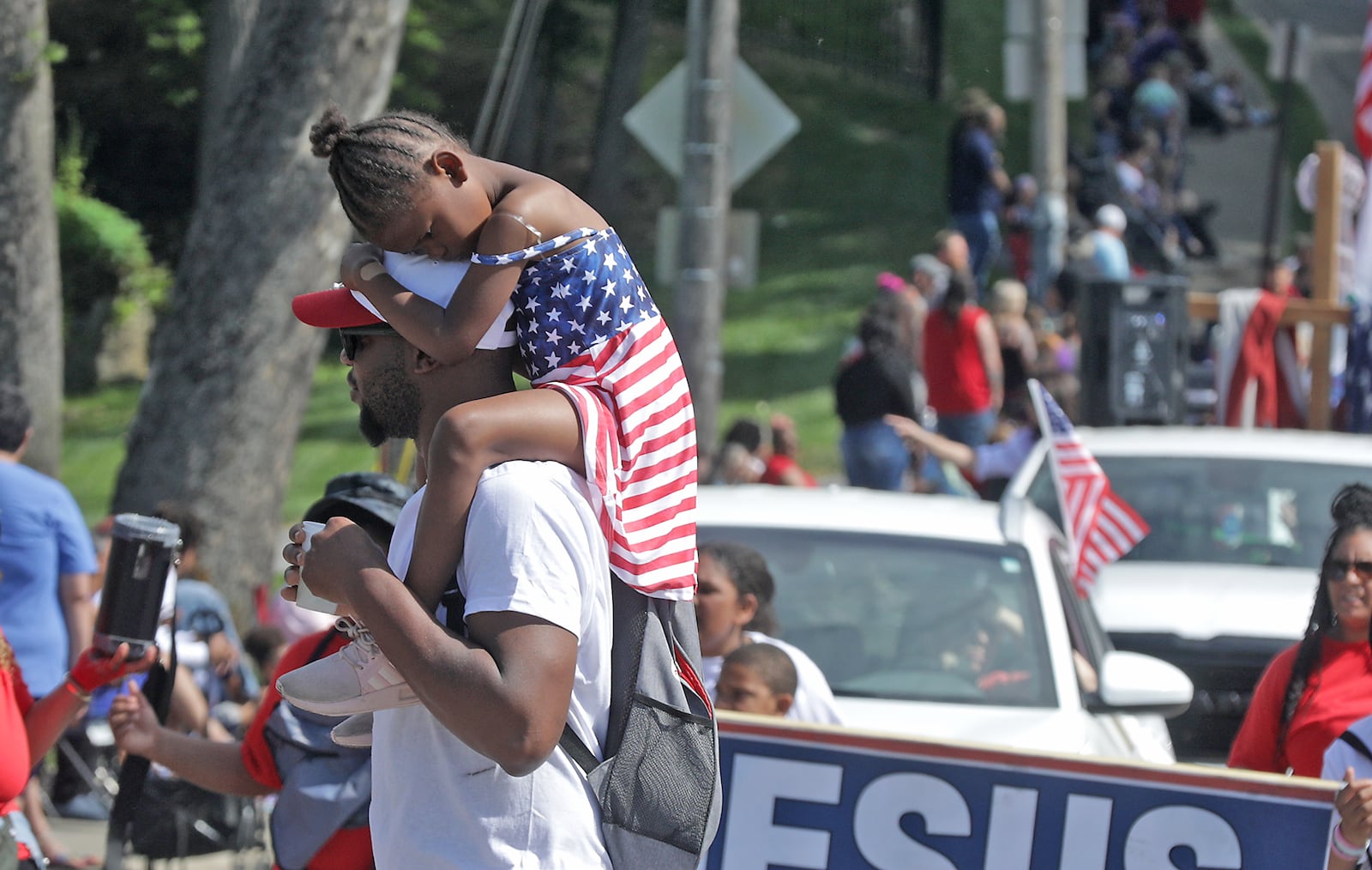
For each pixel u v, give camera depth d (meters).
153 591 8.47
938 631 12.27
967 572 12.73
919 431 22.97
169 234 44.00
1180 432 19.47
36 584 13.02
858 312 43.66
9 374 22.28
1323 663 9.85
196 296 20.17
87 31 42.66
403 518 5.29
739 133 21.97
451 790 5.08
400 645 4.82
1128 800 8.80
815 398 38.22
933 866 8.93
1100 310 23.36
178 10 42.47
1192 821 8.73
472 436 4.97
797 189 51.81
